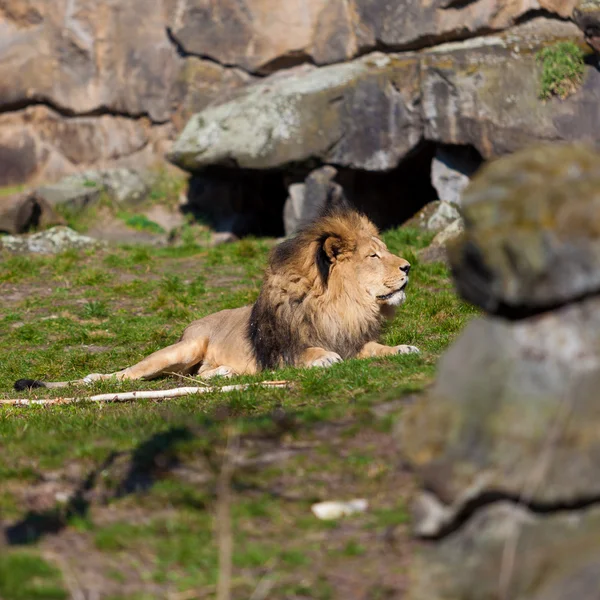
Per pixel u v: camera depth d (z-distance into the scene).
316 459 7.64
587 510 5.02
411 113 26.05
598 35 23.11
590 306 5.10
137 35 32.34
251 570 6.02
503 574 4.99
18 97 32.91
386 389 9.90
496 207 5.15
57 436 9.08
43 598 5.57
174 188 32.12
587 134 24.12
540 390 5.02
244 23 30.61
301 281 13.55
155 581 5.91
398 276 13.67
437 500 5.17
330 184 27.44
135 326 18.84
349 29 29.06
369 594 5.69
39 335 18.52
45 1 32.84
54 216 29.25
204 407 10.91
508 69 24.80
